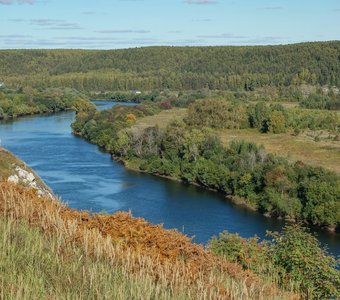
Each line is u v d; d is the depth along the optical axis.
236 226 46.78
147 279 12.70
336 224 47.91
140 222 16.19
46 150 75.50
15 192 17.38
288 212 50.06
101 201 51.03
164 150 72.38
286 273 16.34
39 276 11.98
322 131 94.50
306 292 15.83
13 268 11.81
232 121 99.38
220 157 66.06
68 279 12.07
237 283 14.29
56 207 17.22
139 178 63.56
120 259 14.06
